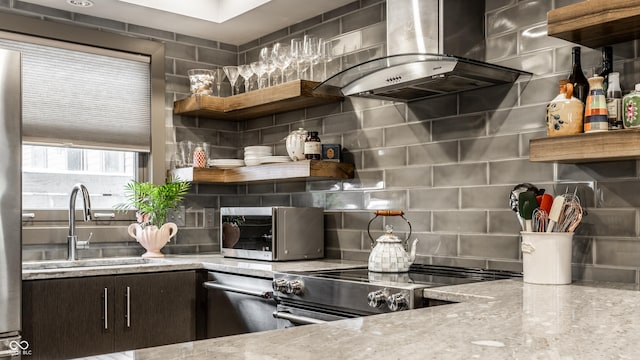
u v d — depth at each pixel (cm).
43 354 270
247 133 413
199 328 320
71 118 351
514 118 261
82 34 355
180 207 390
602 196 230
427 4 262
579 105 215
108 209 368
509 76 258
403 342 110
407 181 306
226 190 412
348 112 339
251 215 336
